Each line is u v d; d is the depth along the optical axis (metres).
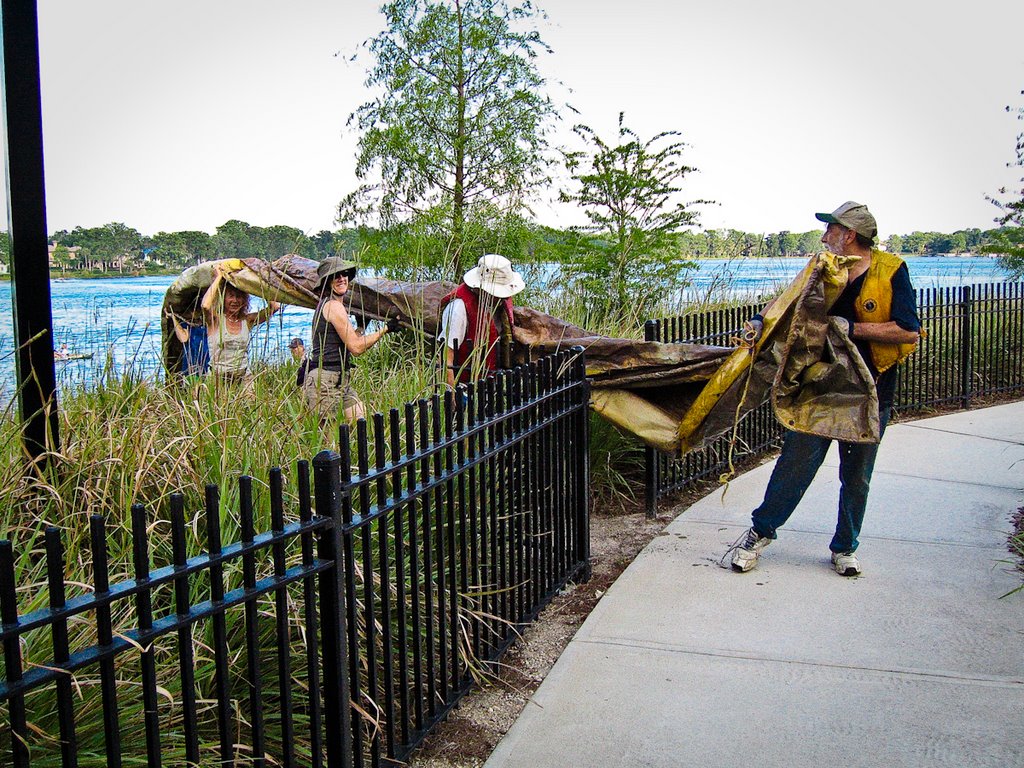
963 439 8.46
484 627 3.94
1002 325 11.34
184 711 2.20
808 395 4.73
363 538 2.95
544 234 10.12
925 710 3.53
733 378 4.98
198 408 4.01
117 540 3.47
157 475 3.69
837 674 3.84
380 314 7.04
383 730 3.36
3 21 3.52
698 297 11.01
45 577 3.05
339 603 2.65
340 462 2.80
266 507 3.60
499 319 6.04
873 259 4.73
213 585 2.26
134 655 2.83
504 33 10.10
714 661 4.00
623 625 4.41
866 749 3.27
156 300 6.64
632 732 3.43
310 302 6.96
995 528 5.73
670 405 5.74
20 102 3.57
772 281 11.74
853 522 4.95
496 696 3.82
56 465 3.68
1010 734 3.33
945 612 4.45
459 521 3.69
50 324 3.71
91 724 2.54
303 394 4.80
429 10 10.02
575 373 4.97
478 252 9.51
